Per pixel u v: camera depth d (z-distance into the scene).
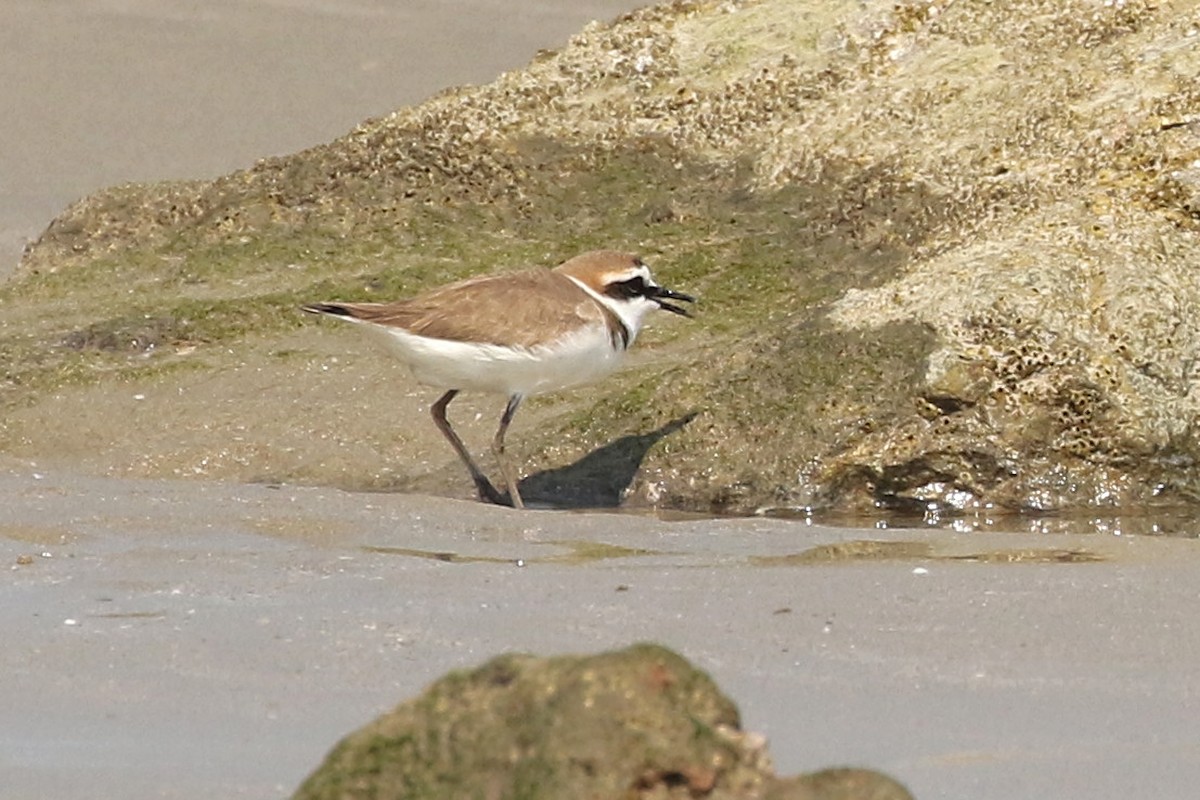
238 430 14.09
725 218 16.08
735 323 14.96
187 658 8.56
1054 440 12.74
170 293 16.11
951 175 15.35
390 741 5.75
